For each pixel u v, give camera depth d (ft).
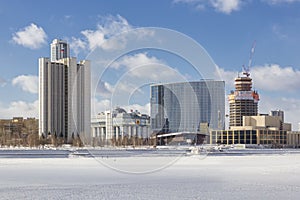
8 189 56.39
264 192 53.31
